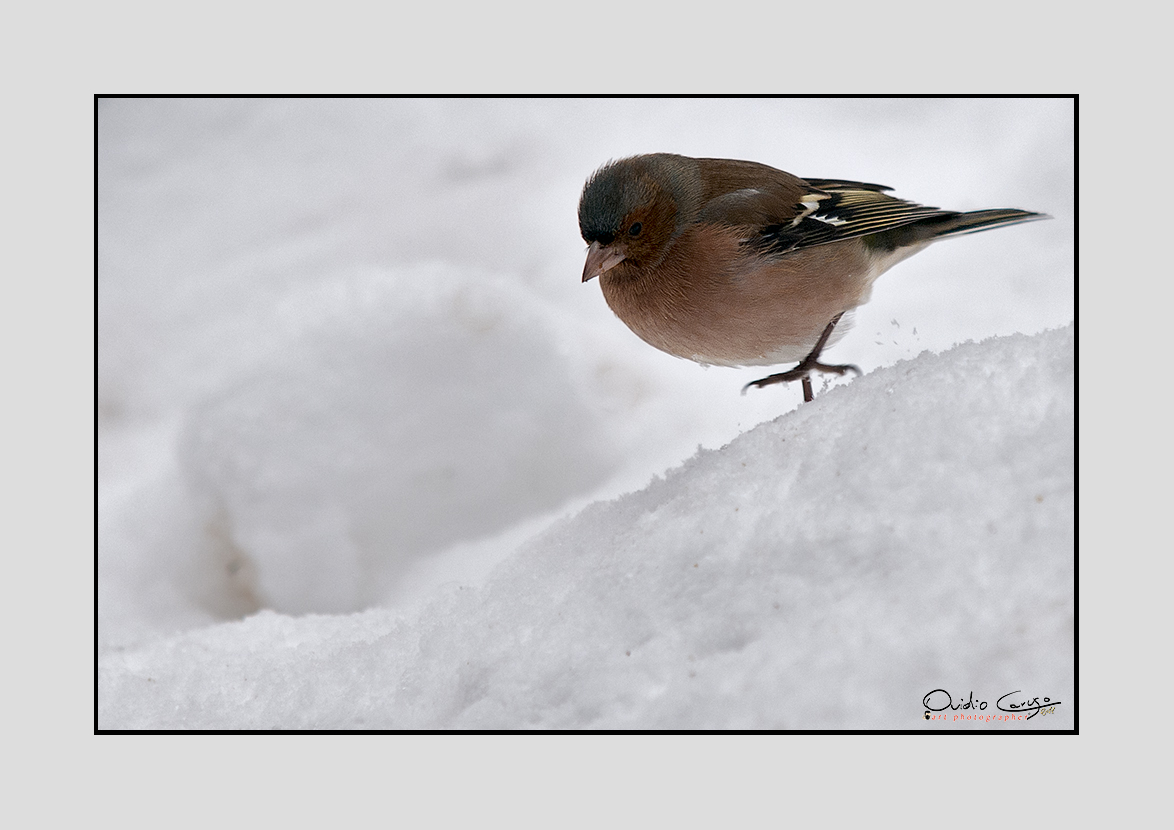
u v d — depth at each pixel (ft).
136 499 40.24
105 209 55.67
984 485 16.56
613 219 25.04
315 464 37.42
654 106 55.98
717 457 20.27
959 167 51.11
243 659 22.34
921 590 15.52
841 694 14.82
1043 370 18.04
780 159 52.65
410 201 54.90
